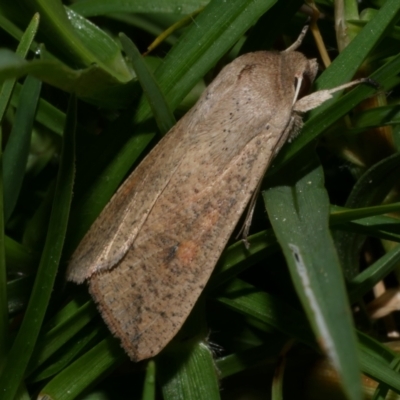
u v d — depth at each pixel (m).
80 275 0.09
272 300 0.10
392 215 0.10
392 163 0.10
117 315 0.09
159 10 0.10
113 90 0.10
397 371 0.09
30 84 0.10
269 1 0.10
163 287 0.09
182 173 0.10
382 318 0.10
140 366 0.10
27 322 0.09
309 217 0.09
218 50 0.10
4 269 0.09
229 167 0.09
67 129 0.09
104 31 0.10
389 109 0.10
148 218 0.09
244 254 0.10
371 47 0.10
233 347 0.10
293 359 0.10
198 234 0.09
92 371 0.09
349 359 0.08
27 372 0.09
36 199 0.10
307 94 0.10
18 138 0.10
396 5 0.09
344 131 0.10
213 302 0.10
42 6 0.10
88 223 0.10
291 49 0.10
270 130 0.09
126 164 0.10
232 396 0.10
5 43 0.10
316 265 0.08
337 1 0.10
